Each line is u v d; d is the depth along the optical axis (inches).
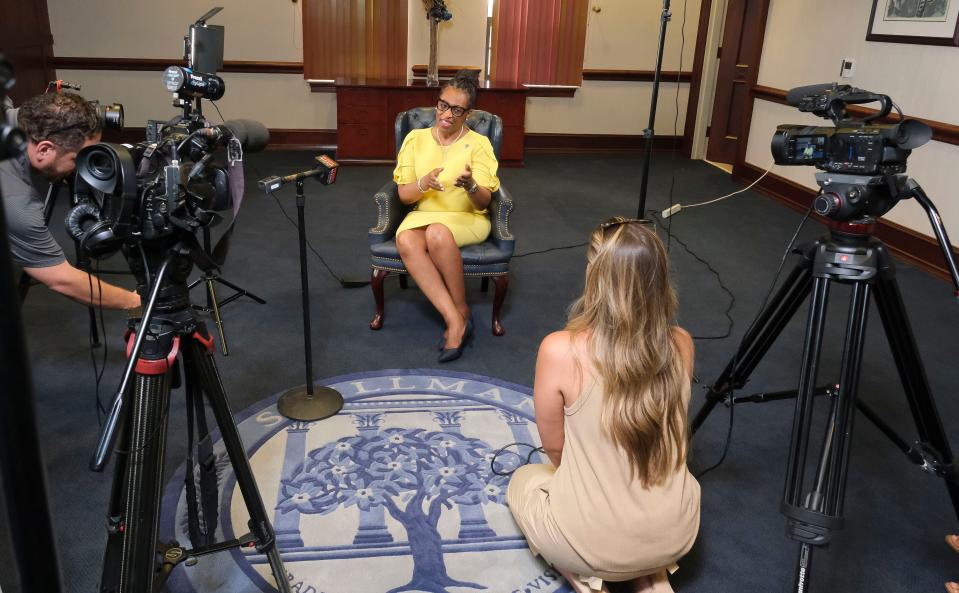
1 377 25.4
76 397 107.2
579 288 158.7
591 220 210.8
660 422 64.1
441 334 133.3
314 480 91.2
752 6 275.1
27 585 27.8
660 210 224.1
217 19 262.7
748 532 86.0
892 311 69.3
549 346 67.7
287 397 107.7
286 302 144.1
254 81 272.8
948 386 121.4
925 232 182.1
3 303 24.8
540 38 284.0
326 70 271.9
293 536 81.5
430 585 75.5
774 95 239.1
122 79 262.4
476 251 128.9
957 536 84.3
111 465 92.1
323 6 264.4
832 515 62.6
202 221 56.7
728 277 169.0
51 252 82.8
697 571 79.3
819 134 65.7
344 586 74.9
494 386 115.4
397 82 261.0
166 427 59.6
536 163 282.8
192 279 152.6
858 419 111.1
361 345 127.6
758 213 225.1
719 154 295.4
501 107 264.7
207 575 75.7
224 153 217.8
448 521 85.0
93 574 75.2
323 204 214.2
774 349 133.1
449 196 130.4
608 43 291.7
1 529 78.2
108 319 133.6
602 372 64.2
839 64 210.8
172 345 59.3
